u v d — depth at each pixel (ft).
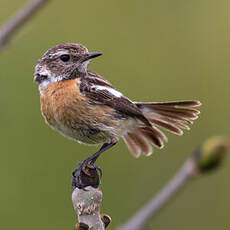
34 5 23.27
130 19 46.21
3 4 45.09
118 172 41.32
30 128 40.55
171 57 45.37
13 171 39.34
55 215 39.22
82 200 18.43
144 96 44.60
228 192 40.70
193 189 40.68
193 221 40.37
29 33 43.19
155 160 41.96
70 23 45.42
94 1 46.50
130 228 13.15
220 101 44.52
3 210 38.58
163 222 39.81
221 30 45.68
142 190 40.98
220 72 45.06
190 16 46.03
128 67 45.21
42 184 39.63
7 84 41.19
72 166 40.42
